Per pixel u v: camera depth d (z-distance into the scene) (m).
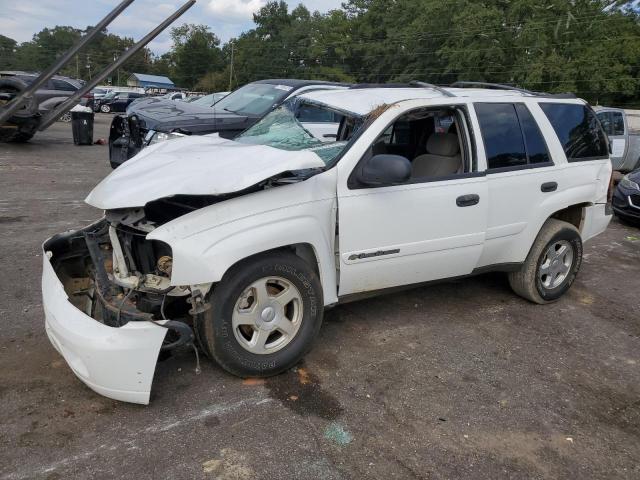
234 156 3.56
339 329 4.33
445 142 4.49
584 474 2.88
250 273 3.26
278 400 3.32
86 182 9.93
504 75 35.78
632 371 4.03
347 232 3.69
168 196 3.07
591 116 5.33
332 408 3.28
